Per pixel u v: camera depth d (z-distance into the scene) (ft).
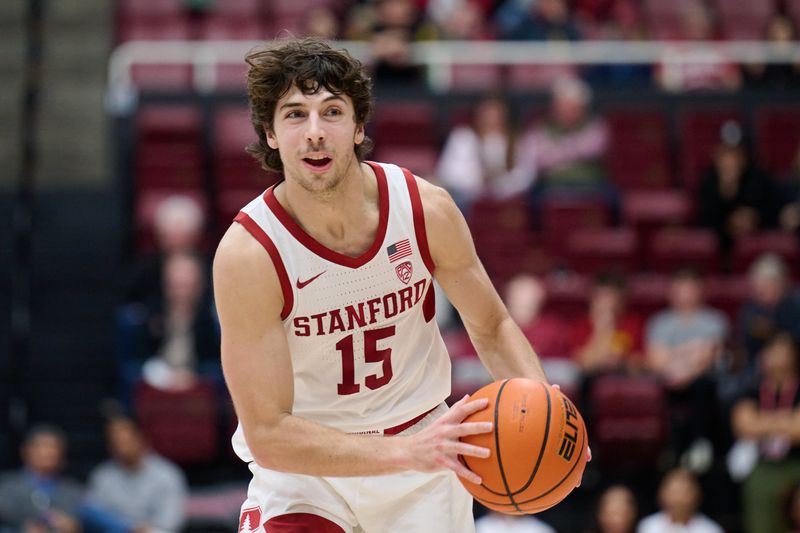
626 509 48.93
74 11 87.10
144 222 67.97
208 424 55.47
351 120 21.12
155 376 56.08
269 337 21.33
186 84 79.10
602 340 57.11
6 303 65.31
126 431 50.80
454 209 22.40
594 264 66.23
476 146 68.74
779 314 58.18
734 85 78.84
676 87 79.10
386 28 76.79
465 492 23.71
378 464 20.40
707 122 75.61
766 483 51.60
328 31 71.20
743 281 64.75
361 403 22.75
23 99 80.33
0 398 61.46
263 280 21.30
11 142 77.82
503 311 23.35
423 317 22.82
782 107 77.41
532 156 69.51
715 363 56.03
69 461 59.06
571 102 69.36
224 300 21.29
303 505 22.85
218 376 56.95
